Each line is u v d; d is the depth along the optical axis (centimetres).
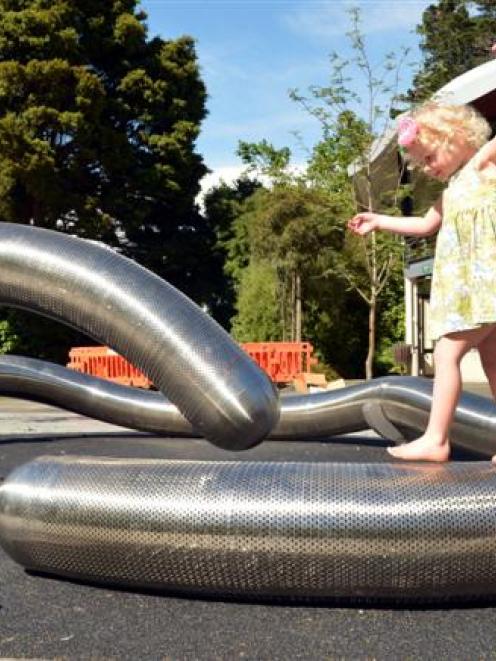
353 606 304
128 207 2670
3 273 381
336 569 289
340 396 616
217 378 333
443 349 352
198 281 3130
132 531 303
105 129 2548
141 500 305
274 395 340
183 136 2759
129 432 804
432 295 359
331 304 2305
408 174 1906
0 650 265
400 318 2373
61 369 696
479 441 515
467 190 351
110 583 323
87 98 2477
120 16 2692
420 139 367
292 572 292
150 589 319
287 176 2080
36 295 376
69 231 2598
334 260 2094
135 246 2988
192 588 306
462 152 363
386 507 290
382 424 592
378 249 1864
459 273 346
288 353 1691
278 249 2131
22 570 352
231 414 330
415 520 287
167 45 2803
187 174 2830
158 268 3016
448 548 286
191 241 3045
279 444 669
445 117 364
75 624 288
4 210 2514
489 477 305
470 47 3594
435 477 304
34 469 332
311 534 289
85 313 365
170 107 2784
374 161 1822
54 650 265
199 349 340
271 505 295
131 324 352
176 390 343
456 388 350
